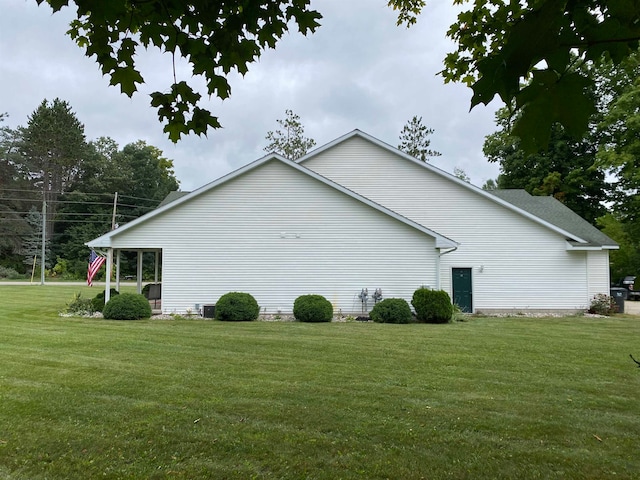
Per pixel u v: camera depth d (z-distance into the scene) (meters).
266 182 13.55
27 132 48.84
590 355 7.65
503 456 3.58
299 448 3.68
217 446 3.70
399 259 13.54
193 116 2.84
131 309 12.25
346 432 4.03
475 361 7.07
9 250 44.56
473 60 3.53
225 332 9.93
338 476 3.23
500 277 15.14
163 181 55.97
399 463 3.43
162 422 4.22
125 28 2.43
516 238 15.19
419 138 36.66
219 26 2.47
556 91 1.21
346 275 13.53
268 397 5.03
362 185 15.73
